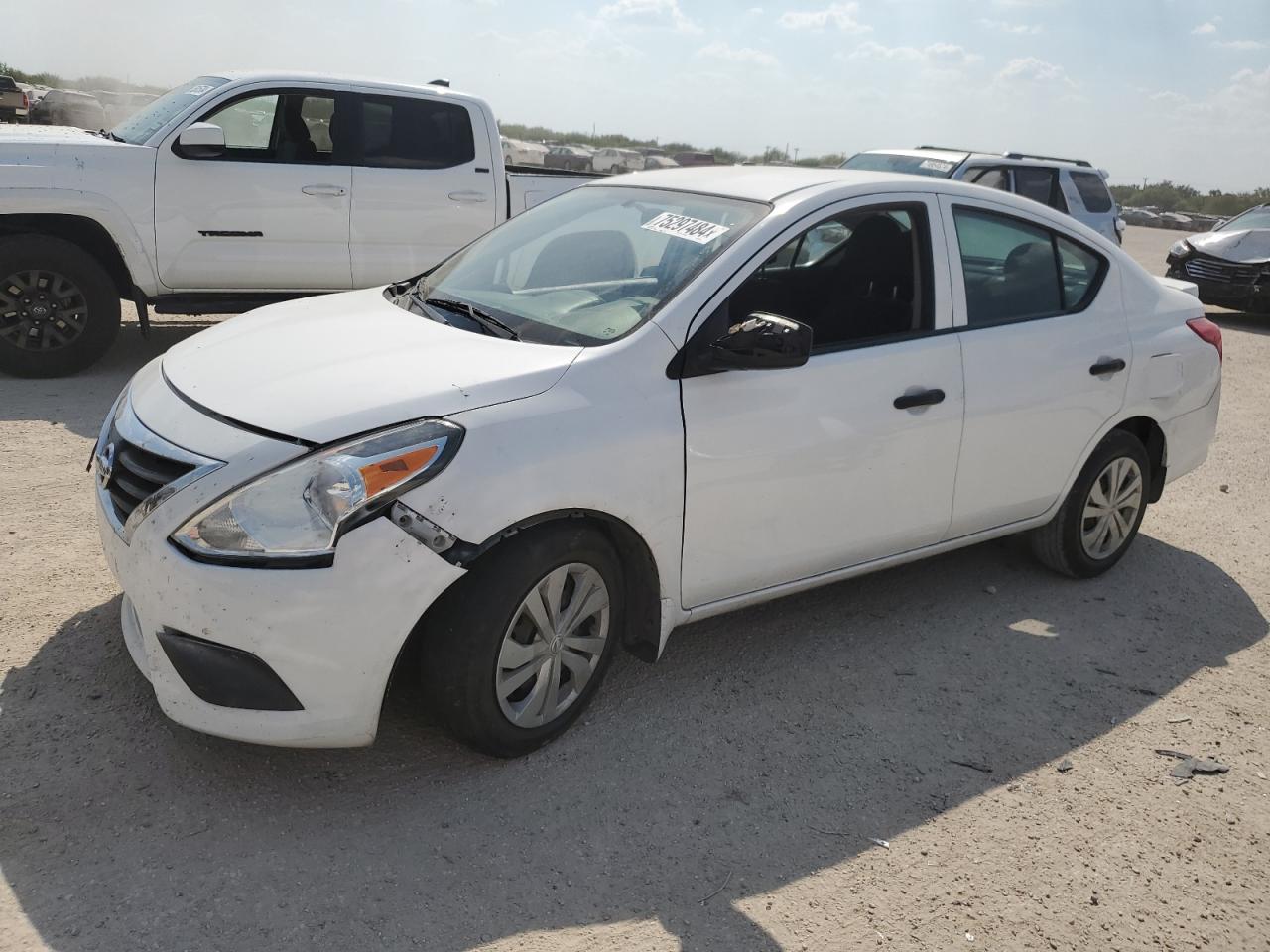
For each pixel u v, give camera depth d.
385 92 7.75
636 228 3.87
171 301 7.32
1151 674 4.12
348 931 2.48
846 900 2.75
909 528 4.03
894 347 3.85
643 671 3.80
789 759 3.35
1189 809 3.28
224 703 2.75
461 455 2.85
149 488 2.89
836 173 4.15
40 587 3.95
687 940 2.55
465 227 8.19
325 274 7.78
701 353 3.34
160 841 2.71
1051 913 2.78
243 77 7.32
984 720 3.69
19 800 2.81
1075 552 4.80
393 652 2.79
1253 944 2.73
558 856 2.81
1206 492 6.55
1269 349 12.14
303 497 2.70
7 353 6.83
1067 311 4.52
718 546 3.46
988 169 12.06
